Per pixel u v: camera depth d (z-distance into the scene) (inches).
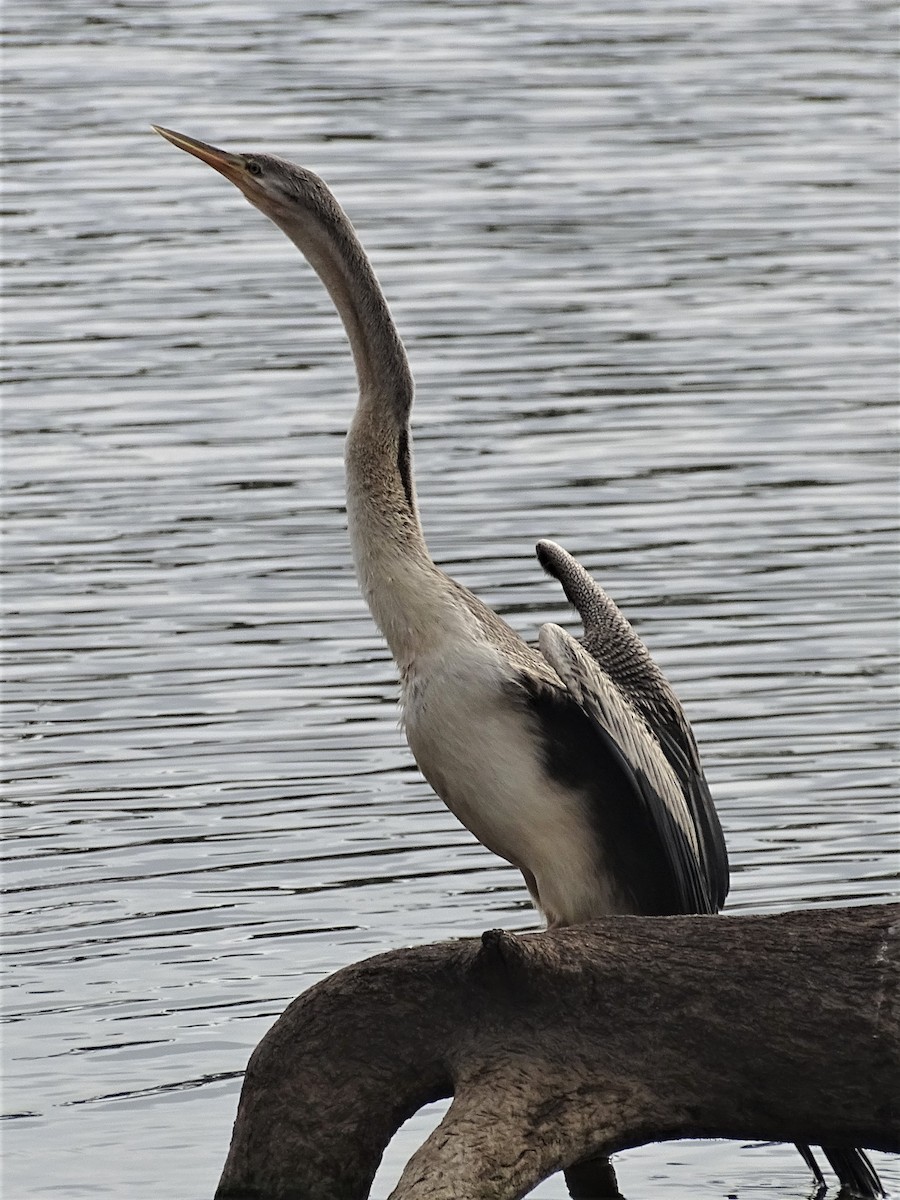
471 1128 278.7
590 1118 284.2
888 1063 278.5
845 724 529.3
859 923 287.1
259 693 551.5
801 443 745.0
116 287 916.6
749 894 438.9
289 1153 301.6
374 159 1091.9
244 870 454.9
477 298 907.4
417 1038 296.4
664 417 768.3
